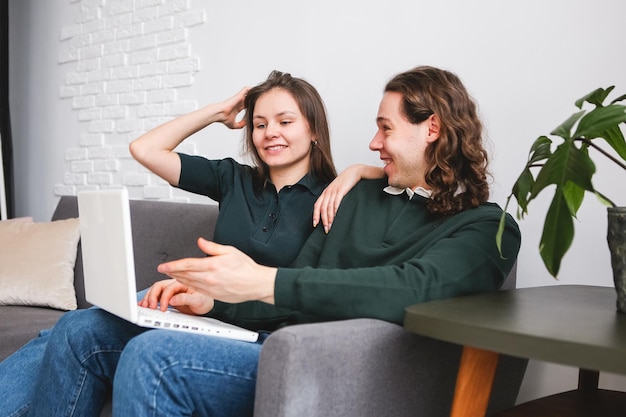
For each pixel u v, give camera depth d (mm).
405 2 1975
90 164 2996
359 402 1102
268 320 1494
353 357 1079
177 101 2627
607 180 1610
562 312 1088
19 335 1909
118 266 1201
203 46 2535
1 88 3309
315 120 1690
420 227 1422
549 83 1704
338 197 1552
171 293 1487
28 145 3389
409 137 1444
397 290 1165
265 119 1679
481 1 1821
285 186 1673
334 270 1195
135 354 1143
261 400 1028
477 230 1305
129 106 2811
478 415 1065
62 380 1311
